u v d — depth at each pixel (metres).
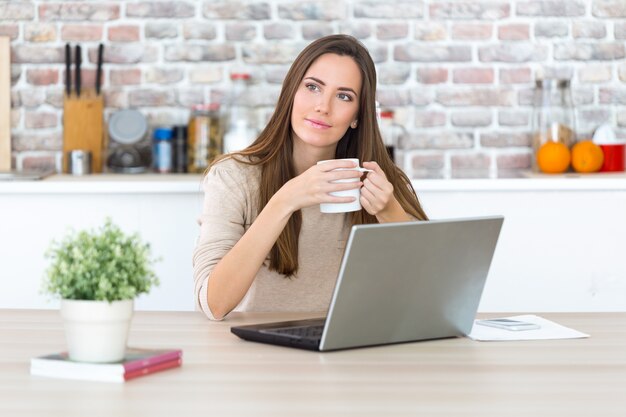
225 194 2.44
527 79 4.40
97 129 4.27
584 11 4.38
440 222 1.74
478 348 1.77
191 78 4.35
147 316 2.12
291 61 4.35
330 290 2.59
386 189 2.20
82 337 1.52
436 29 4.37
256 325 1.89
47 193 3.71
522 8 4.38
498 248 3.80
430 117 4.40
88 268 1.51
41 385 1.46
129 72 4.34
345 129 2.45
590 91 4.41
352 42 2.48
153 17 4.33
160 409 1.33
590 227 3.80
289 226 2.45
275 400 1.38
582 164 4.09
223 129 4.26
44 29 4.30
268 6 4.33
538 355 1.71
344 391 1.43
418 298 1.78
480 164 4.42
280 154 2.50
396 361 1.65
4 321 2.00
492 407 1.35
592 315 2.18
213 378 1.51
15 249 3.73
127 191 3.71
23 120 4.33
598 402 1.38
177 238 3.74
